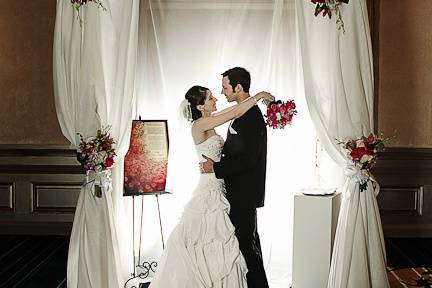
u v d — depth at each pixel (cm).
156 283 367
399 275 471
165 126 405
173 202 438
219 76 439
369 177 377
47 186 608
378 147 372
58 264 502
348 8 370
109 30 370
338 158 380
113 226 377
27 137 606
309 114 413
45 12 596
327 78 375
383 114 596
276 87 427
